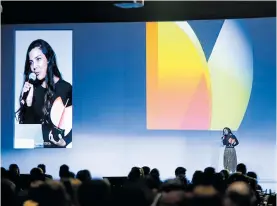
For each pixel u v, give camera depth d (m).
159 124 22.03
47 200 6.81
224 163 21.38
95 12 22.36
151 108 22.08
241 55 21.64
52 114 22.42
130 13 22.23
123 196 7.28
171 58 22.00
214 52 21.77
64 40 22.47
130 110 22.19
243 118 21.59
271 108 21.45
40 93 22.48
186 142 21.88
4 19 22.50
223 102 21.70
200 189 6.54
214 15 22.03
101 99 22.30
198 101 21.83
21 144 22.47
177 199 7.07
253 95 21.56
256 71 21.55
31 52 22.56
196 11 22.06
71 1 22.23
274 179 21.38
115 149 22.23
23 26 22.58
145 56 22.16
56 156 22.39
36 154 22.44
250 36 21.61
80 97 22.36
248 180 11.40
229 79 21.67
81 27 22.41
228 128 21.56
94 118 22.31
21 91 22.56
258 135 21.52
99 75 22.33
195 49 21.86
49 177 12.45
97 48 22.36
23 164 22.47
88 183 7.18
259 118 21.52
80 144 22.34
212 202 6.41
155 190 8.55
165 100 22.02
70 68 22.42
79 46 22.42
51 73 22.48
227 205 6.36
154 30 22.11
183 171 13.44
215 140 21.72
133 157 22.16
